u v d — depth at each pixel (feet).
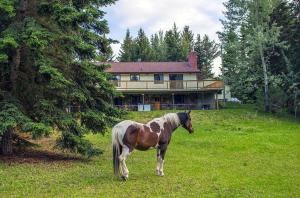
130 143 39.45
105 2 53.52
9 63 48.65
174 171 46.85
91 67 52.60
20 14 49.16
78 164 49.42
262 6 139.03
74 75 52.01
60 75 44.68
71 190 35.68
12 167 44.98
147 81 152.15
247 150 68.33
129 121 40.65
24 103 50.75
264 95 147.84
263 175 45.65
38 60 45.60
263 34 136.98
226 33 147.95
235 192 36.60
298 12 140.97
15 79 49.44
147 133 40.63
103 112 53.83
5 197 33.12
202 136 86.53
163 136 42.09
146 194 34.68
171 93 157.99
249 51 141.90
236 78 152.76
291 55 140.05
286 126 107.45
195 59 166.81
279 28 135.13
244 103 169.89
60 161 50.96
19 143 55.31
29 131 44.37
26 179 39.50
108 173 43.93
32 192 34.81
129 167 49.16
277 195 36.11
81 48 48.42
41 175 41.60
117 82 149.79
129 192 35.27
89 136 85.20
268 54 142.92
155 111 132.67
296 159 58.39
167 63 171.01
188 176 43.68
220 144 75.10
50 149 61.93
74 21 47.62
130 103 158.81
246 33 142.92
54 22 49.70
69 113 50.21
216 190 37.22
